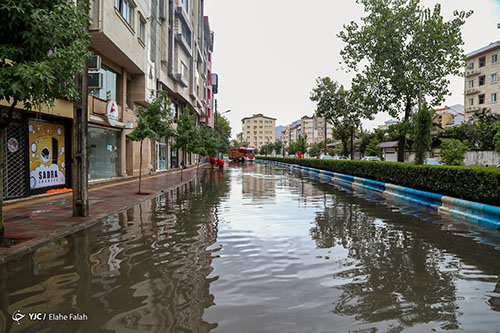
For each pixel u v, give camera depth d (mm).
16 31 4871
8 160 10734
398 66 20922
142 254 5164
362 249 5500
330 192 14500
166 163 33438
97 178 17750
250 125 178500
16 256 5023
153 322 3000
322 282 4027
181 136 23797
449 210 8852
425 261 4859
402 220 8023
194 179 21906
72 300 3473
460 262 4812
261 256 5094
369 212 9211
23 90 4605
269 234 6555
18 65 4586
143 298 3523
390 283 4004
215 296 3586
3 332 2836
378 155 50312
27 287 3826
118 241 5984
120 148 20406
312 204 10789
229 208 9898
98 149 17812
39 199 11148
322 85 38781
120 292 3680
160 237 6285
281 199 12039
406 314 3199
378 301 3494
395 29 21016
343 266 4637
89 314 3158
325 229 7023
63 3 5484
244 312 3217
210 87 70812
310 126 140125
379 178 15039
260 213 9016
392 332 2863
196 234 6543
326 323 3010
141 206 10250
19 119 11188
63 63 5426
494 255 5145
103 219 8109
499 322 3047
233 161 76688
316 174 27875
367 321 3053
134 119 22172
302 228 7121
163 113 13852
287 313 3203
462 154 23094
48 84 5043
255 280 4078
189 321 3023
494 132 32250
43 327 2920
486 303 3453
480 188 7812
